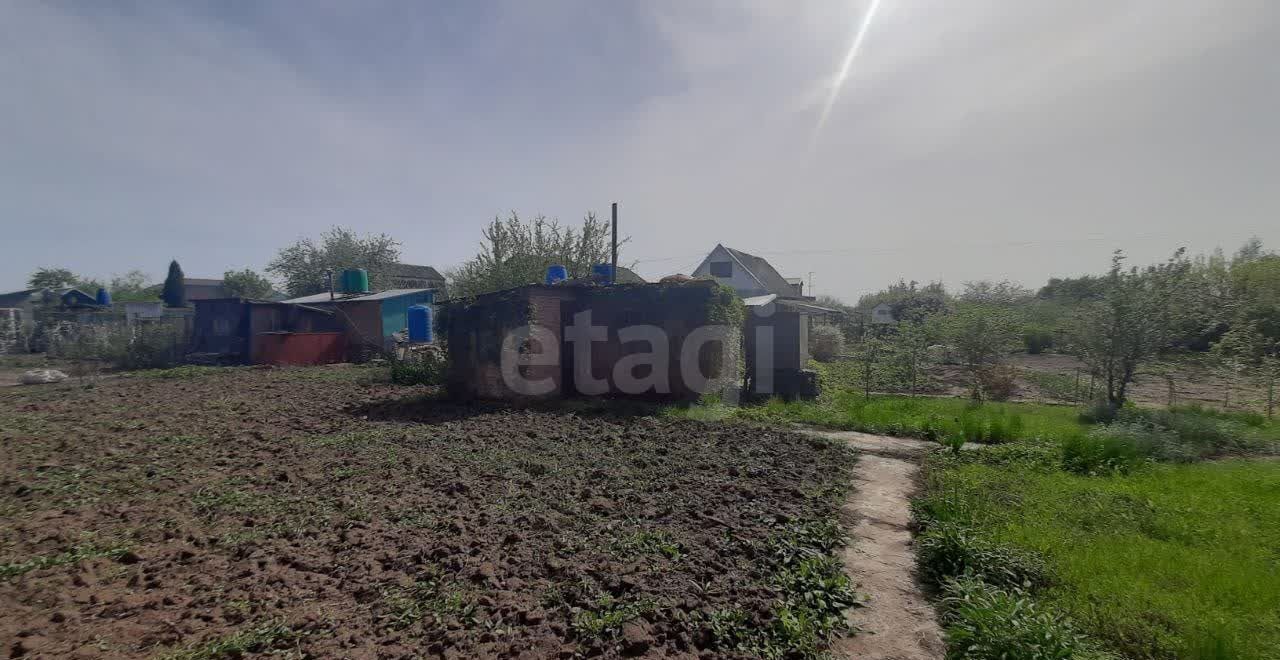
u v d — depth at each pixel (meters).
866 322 28.95
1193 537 5.17
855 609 4.08
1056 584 4.26
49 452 8.27
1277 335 14.87
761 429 10.32
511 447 8.70
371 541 5.13
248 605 4.03
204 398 13.41
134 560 4.78
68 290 27.14
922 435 9.96
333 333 22.36
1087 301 13.27
